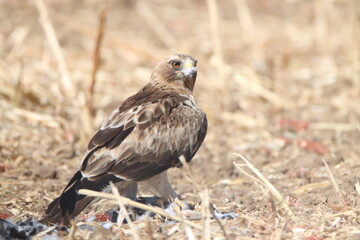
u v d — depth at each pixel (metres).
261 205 9.96
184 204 9.58
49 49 19.94
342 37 21.16
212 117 15.73
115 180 9.34
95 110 15.66
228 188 11.62
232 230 8.70
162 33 22.03
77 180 9.19
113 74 18.50
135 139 9.57
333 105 16.84
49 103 15.84
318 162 12.77
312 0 24.94
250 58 20.02
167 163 9.85
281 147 14.05
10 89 15.84
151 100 10.22
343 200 9.83
